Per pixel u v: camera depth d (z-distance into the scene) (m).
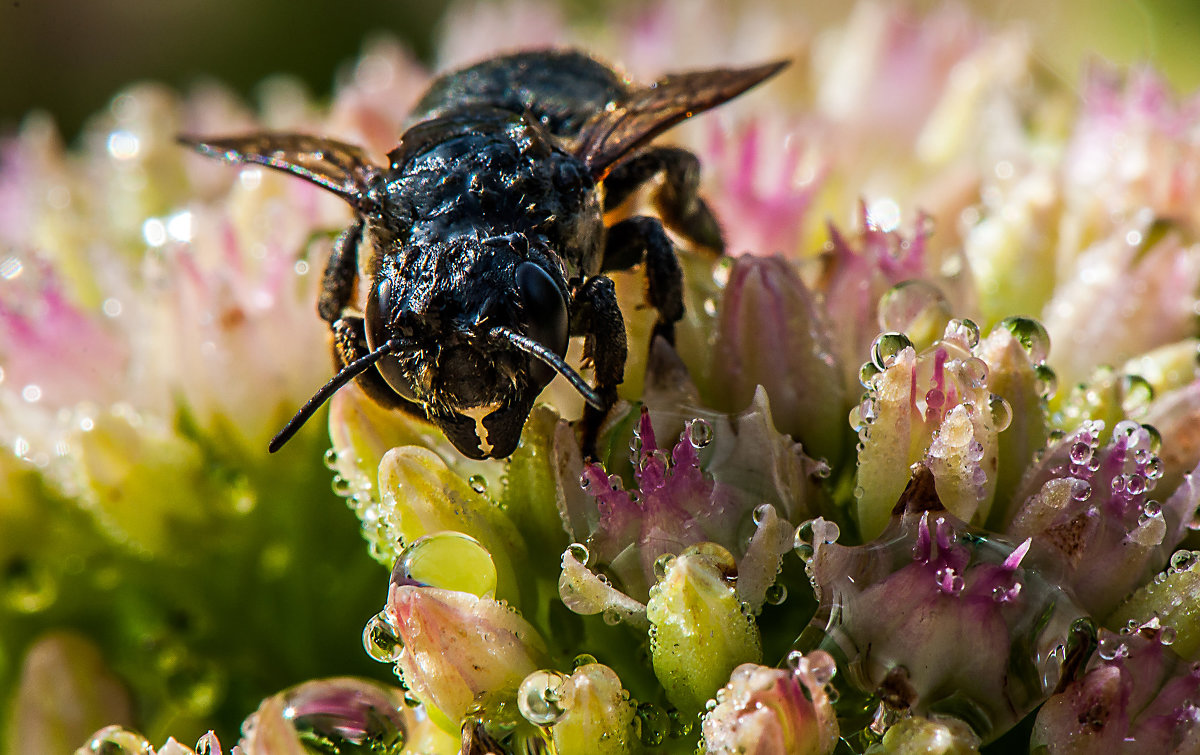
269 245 0.11
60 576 0.11
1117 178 0.12
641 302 0.11
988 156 0.12
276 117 0.14
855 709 0.10
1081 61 0.15
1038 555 0.10
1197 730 0.10
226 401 0.11
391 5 0.20
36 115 0.20
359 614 0.11
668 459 0.10
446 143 0.10
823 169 0.12
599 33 0.15
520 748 0.10
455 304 0.10
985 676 0.10
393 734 0.10
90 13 0.20
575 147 0.11
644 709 0.10
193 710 0.11
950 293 0.11
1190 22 0.16
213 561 0.11
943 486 0.10
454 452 0.10
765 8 0.16
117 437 0.11
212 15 0.20
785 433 0.10
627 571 0.10
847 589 0.10
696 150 0.12
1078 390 0.11
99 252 0.12
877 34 0.13
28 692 0.11
